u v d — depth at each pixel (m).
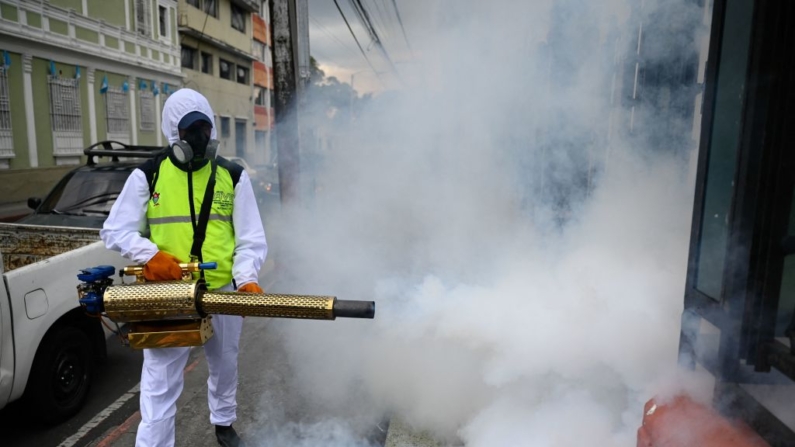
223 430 2.81
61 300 3.13
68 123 14.48
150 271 2.21
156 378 2.28
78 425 3.28
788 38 1.41
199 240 2.35
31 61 13.08
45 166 13.70
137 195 2.34
